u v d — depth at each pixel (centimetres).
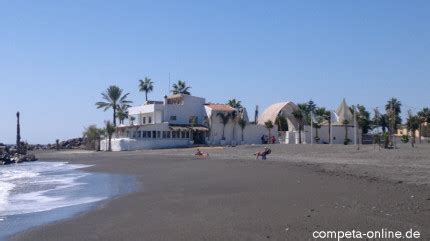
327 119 10206
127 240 1258
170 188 2577
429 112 9612
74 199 2388
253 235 1169
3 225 1630
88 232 1421
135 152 7850
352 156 4731
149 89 12169
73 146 12788
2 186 3231
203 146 8638
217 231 1252
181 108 9519
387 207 1440
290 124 10262
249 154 5925
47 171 4984
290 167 3297
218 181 2739
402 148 5788
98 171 4562
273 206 1606
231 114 9356
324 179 2383
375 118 9388
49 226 1565
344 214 1343
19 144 9594
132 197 2280
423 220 1231
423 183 2106
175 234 1269
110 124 9381
